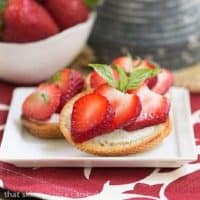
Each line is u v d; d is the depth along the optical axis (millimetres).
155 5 655
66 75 557
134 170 521
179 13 662
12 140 541
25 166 525
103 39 672
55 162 515
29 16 599
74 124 512
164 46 661
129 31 664
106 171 521
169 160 508
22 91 597
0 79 649
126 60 569
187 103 575
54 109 542
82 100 515
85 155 519
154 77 562
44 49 610
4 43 602
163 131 525
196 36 670
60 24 629
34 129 542
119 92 520
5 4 605
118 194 497
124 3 660
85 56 686
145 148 516
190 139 534
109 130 513
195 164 526
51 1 622
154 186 505
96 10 671
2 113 596
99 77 554
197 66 670
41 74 633
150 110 523
